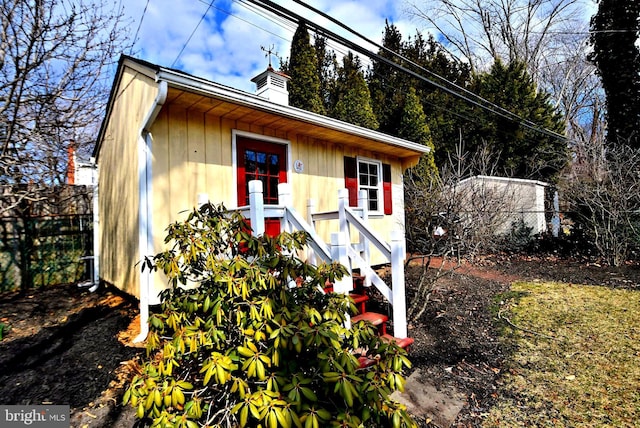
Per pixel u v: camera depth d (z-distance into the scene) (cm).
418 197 628
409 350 348
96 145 608
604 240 748
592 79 1709
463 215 541
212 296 192
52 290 561
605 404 255
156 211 363
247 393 156
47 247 610
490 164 1182
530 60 1747
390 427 163
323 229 539
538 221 952
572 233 859
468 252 543
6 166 473
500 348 356
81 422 216
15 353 310
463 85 1481
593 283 571
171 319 187
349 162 599
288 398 149
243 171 447
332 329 181
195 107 385
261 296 188
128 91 430
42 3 433
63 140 522
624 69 877
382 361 181
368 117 1123
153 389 157
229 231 214
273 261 200
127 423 216
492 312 456
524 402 265
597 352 332
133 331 355
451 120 1300
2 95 470
